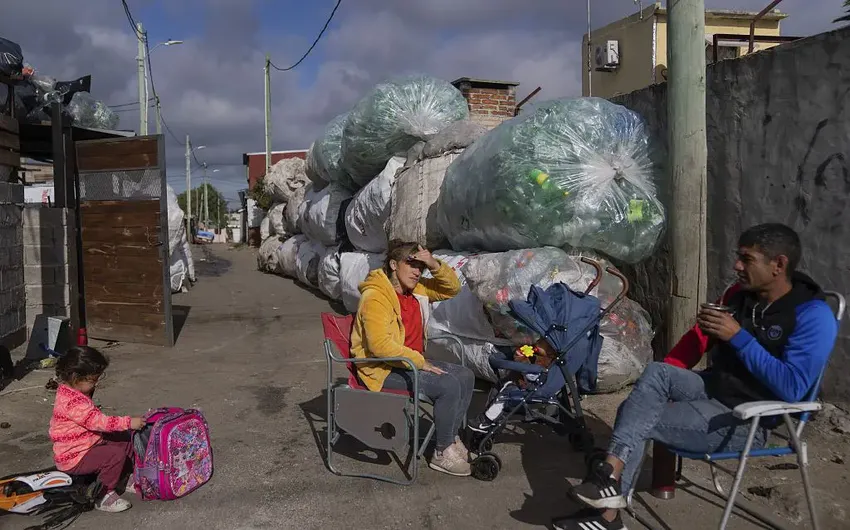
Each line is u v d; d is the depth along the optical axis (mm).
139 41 17469
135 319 7699
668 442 3002
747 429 2877
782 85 4516
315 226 11445
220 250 28000
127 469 3674
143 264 7574
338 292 10555
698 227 4746
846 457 3836
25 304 7121
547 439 4402
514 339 4879
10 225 6770
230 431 4719
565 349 3828
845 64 4105
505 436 4457
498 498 3613
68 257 7320
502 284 4828
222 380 6082
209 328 8742
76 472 3498
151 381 6035
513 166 5078
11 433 4656
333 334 4090
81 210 7930
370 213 8586
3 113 7039
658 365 3082
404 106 8227
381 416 3748
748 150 4797
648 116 5789
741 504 3389
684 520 3297
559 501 3564
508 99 11164
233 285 13648
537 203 4988
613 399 4980
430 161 7250
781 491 3473
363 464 4105
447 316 5520
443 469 3916
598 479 2885
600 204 4996
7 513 3432
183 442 3686
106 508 3510
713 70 5062
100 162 7730
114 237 7742
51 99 7652
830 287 4246
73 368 3521
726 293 3160
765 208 4688
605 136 5113
